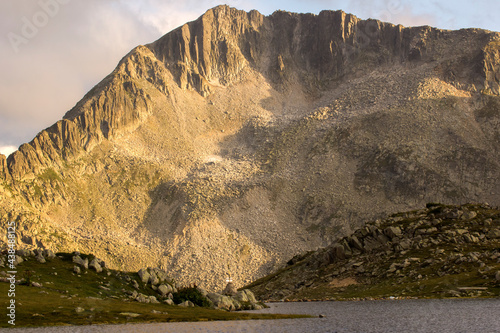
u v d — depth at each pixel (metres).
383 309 118.19
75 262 114.25
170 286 119.44
